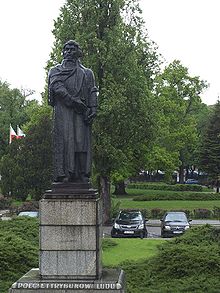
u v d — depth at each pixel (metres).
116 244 21.30
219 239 17.16
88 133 10.80
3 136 74.81
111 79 36.72
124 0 37.84
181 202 56.41
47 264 10.24
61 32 37.62
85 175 10.72
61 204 10.25
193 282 13.80
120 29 37.50
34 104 70.31
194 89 66.25
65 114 10.70
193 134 62.69
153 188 75.56
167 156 59.06
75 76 10.78
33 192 42.25
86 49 36.97
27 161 41.81
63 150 10.65
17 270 15.10
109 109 35.69
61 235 10.23
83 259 10.20
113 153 36.78
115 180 47.12
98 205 10.30
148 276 14.58
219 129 66.38
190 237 17.36
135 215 31.83
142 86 37.94
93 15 37.25
